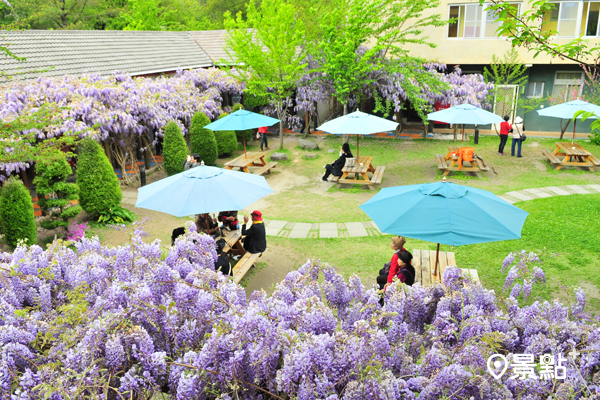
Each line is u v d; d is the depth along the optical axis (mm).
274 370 3002
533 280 4590
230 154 19016
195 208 6707
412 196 5984
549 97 20438
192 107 17750
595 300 7328
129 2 36062
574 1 19078
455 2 20250
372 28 18406
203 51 23953
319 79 19953
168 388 3072
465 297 3645
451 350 3070
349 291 3830
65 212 10227
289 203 12977
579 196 12477
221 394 2828
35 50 15969
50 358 3176
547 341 3100
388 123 13305
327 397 2619
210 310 3432
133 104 14539
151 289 3748
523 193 12953
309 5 20016
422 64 20406
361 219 11508
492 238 5156
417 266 7395
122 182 15148
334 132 12867
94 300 4043
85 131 12703
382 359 2902
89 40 18953
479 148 18734
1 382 2857
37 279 4328
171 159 15055
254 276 8578
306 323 3215
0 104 11688
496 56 20469
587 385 2762
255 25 18609
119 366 2980
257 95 20219
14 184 9203
